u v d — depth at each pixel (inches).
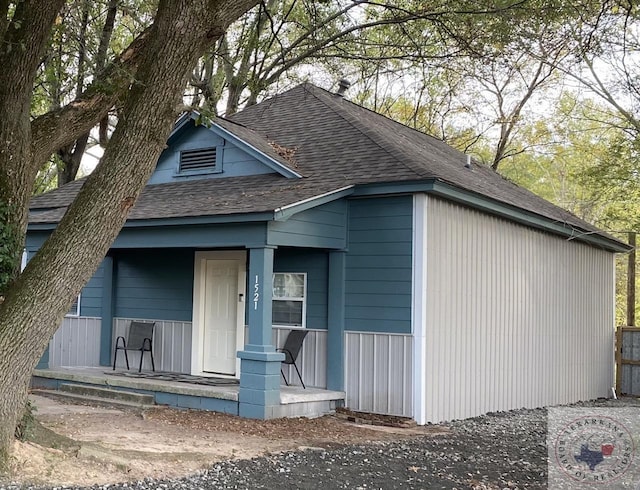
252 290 380.5
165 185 498.3
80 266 236.7
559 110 1029.8
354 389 419.2
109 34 479.5
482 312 464.8
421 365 398.0
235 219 375.9
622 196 725.9
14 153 256.1
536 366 538.9
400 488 247.0
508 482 263.4
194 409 403.2
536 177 1433.3
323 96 561.0
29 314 231.5
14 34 252.8
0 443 227.8
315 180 427.2
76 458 249.4
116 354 517.0
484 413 463.5
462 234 443.5
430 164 446.6
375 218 418.9
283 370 451.8
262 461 273.4
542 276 553.3
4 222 254.2
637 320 1162.6
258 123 558.9
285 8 813.9
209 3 243.4
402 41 690.2
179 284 506.6
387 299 411.8
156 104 241.3
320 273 440.8
